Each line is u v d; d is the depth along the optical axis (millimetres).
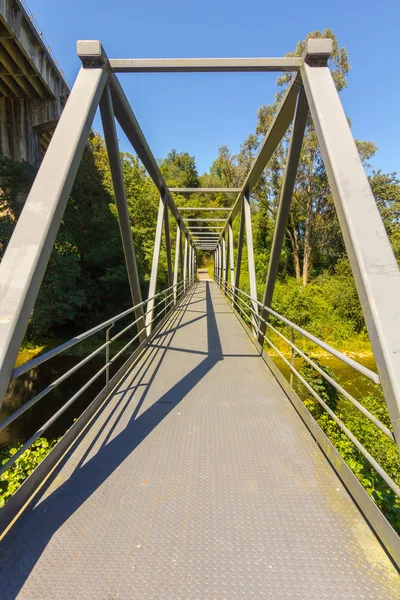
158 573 1377
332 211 22125
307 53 2521
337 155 2061
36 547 1512
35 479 1908
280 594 1287
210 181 47125
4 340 1537
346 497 1868
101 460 2219
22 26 13227
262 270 24109
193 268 23438
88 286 16703
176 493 1892
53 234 1960
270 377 3969
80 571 1389
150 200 20438
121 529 1623
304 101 3059
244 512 1741
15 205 13547
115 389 3521
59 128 2297
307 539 1561
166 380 3832
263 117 21641
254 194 25344
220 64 3008
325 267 24875
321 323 17859
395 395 1333
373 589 1310
